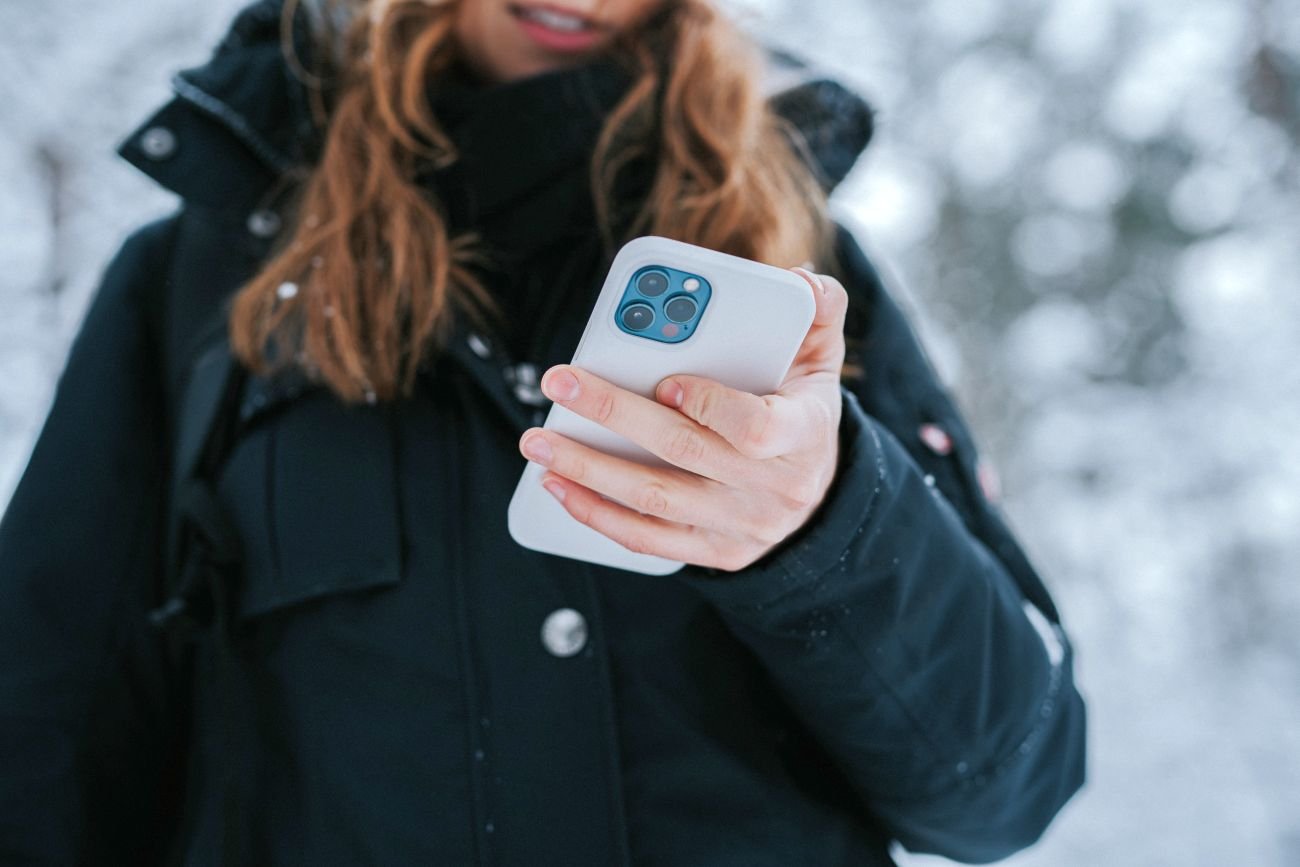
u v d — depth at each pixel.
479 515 0.92
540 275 1.05
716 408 0.62
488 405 0.97
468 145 1.06
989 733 0.88
